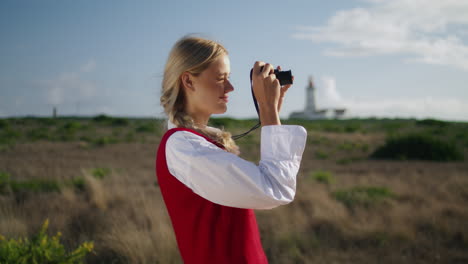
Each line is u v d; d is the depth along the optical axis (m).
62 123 42.25
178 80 1.03
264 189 0.83
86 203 6.48
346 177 10.52
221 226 0.92
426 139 16.75
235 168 0.84
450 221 5.53
